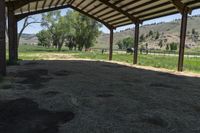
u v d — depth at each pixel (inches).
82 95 277.1
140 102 254.8
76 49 2647.6
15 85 324.2
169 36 5856.3
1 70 392.5
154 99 270.8
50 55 1277.1
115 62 848.9
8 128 172.6
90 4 813.2
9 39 624.7
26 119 192.4
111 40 984.3
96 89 316.8
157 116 208.7
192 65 775.7
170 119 202.1
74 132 168.4
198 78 459.8
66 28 2464.3
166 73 529.7
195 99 277.9
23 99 251.1
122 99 264.5
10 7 604.7
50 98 257.1
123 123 188.9
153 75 488.1
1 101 241.4
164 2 579.5
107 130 173.6
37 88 309.3
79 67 603.2
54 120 191.3
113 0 704.4
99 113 212.5
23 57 1039.6
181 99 275.9
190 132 175.5
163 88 341.4
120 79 416.2
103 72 512.1
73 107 228.1
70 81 372.5
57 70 516.4
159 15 681.6
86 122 188.4
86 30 2295.8
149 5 631.2
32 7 785.6
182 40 565.3
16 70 494.0
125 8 735.7
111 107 231.8
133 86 349.7
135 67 663.1
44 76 418.6
